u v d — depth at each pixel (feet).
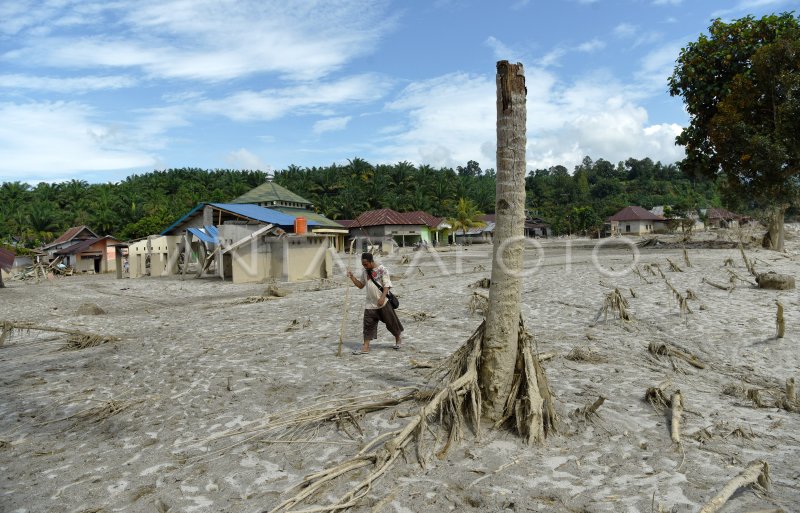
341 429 17.83
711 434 16.90
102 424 20.43
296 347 31.65
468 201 265.95
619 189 450.71
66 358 33.63
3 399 24.68
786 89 85.87
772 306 38.37
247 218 106.83
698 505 12.45
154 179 363.35
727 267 60.90
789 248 107.65
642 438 16.57
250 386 23.70
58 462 16.94
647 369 25.21
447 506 12.81
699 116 104.68
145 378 26.78
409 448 15.85
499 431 16.90
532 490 13.37
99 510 13.60
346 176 334.44
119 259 116.16
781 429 17.63
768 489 13.28
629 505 12.51
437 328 36.11
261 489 14.16
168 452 17.02
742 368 25.80
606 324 35.29
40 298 76.18
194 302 64.90
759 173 93.66
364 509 12.87
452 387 16.94
